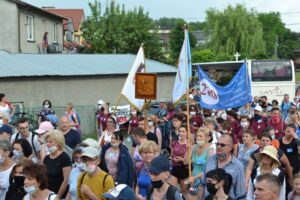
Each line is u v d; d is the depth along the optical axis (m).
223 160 6.85
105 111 17.47
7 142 7.16
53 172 7.36
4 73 22.66
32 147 8.66
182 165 9.30
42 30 38.25
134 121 15.42
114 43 47.78
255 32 61.38
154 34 50.62
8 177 7.00
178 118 11.98
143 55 12.70
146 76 10.66
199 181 7.95
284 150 9.13
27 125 8.70
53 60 27.80
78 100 25.73
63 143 7.46
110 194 4.96
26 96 23.34
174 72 30.64
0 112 11.48
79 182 6.63
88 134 24.73
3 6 33.09
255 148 8.90
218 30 61.81
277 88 32.28
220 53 59.41
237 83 14.83
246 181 7.85
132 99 12.52
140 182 7.61
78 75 25.48
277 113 14.19
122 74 27.84
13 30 33.50
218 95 14.45
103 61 29.89
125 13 49.31
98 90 26.80
